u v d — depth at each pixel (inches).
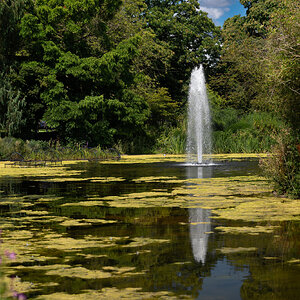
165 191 407.2
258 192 388.2
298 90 364.2
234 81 1577.3
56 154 964.6
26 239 226.2
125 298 142.6
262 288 149.3
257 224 253.9
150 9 1729.8
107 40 1181.7
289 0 372.2
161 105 1321.4
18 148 925.8
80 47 1149.1
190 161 857.5
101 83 1124.5
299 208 304.0
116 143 1189.1
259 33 1594.5
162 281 158.2
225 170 633.0
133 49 1138.0
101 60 1073.5
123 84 1154.0
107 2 1157.1
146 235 231.1
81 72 1060.5
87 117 1079.6
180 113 1449.3
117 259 186.7
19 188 449.4
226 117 1358.3
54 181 514.9
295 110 373.4
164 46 1628.9
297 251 194.2
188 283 155.6
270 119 1167.0
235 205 320.5
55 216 290.8
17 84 1037.2
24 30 1042.7
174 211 301.4
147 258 187.5
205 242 213.0
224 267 172.9
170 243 212.5
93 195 390.3
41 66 1071.6
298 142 366.6
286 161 369.1
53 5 1104.2
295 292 145.3
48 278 163.2
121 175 579.5
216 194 380.2
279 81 358.3
